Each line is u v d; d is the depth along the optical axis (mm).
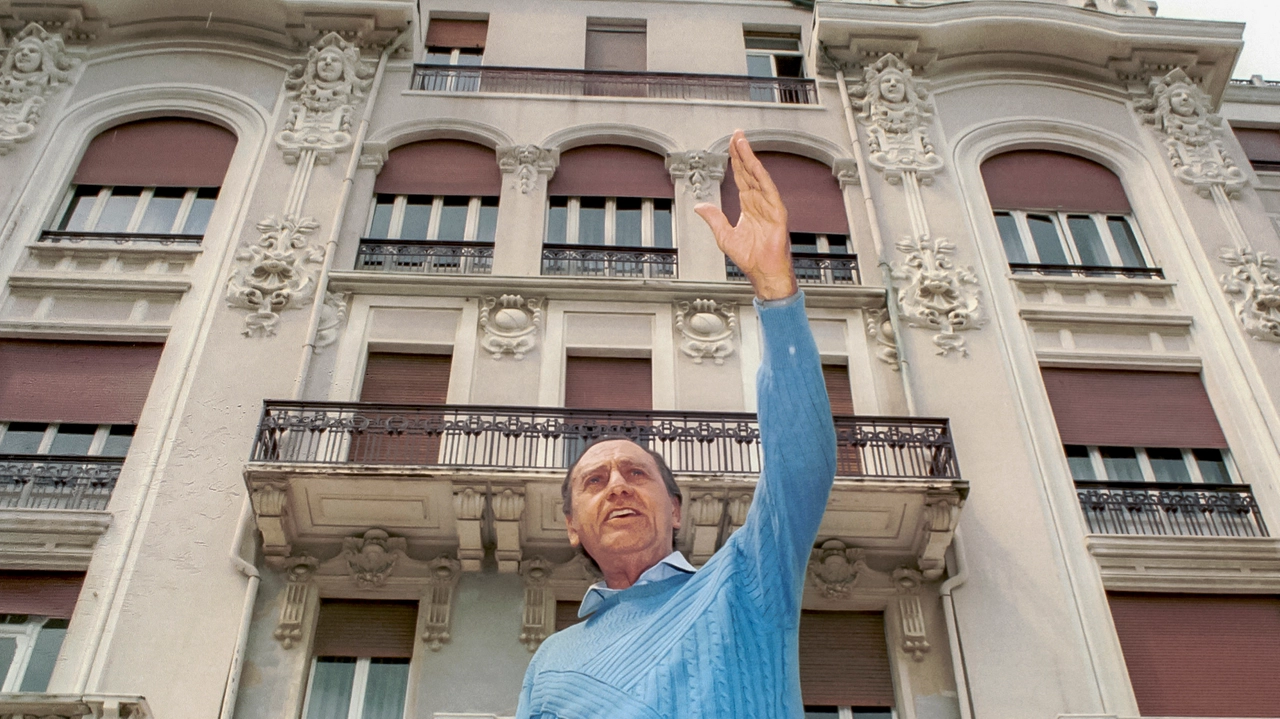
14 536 11055
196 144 15812
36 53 16297
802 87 17500
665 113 16734
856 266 14578
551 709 3131
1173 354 13852
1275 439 12852
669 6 18922
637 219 15477
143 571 10852
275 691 10164
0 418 12266
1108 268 15070
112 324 13188
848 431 11766
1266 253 15156
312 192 14930
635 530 3740
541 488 10727
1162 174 16406
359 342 13156
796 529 3297
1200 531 12047
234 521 11289
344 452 11750
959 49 17719
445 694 10234
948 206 15477
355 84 16578
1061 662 10672
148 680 10086
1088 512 12078
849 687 10758
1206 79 17922
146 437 12055
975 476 12156
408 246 14500
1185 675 10914
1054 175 16500
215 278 13727
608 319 13664
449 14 18672
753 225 3566
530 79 17250
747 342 13461
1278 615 11430
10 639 10508
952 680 10586
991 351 13547
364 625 10891
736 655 3109
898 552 11398
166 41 17094
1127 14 18031
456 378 12797
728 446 11867
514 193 15328
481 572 11133
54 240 14359
